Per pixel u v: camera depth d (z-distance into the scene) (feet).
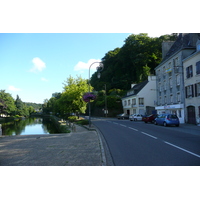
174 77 103.86
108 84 241.76
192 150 28.99
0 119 242.78
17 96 359.25
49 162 23.15
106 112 191.11
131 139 41.68
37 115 458.09
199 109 81.76
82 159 24.08
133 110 173.06
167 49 126.82
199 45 81.66
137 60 199.72
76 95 127.13
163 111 119.14
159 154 26.55
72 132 63.67
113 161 23.26
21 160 24.44
